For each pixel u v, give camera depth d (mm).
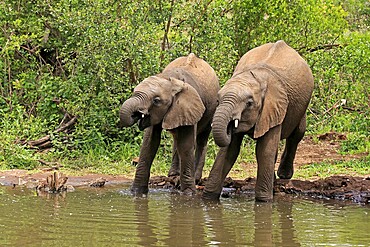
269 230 9492
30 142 17125
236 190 13695
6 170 14969
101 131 17625
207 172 16000
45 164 15938
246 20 20156
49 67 19531
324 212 11180
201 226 9625
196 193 13203
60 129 17828
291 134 14359
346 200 12664
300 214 10945
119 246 8133
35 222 9406
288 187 13461
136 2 17797
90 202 11484
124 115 12188
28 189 12852
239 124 11781
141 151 13203
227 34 18531
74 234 8703
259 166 12352
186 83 13141
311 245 8586
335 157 17938
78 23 17281
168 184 13992
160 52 17797
